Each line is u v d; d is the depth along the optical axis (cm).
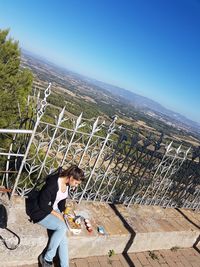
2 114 773
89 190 341
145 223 347
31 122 276
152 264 320
